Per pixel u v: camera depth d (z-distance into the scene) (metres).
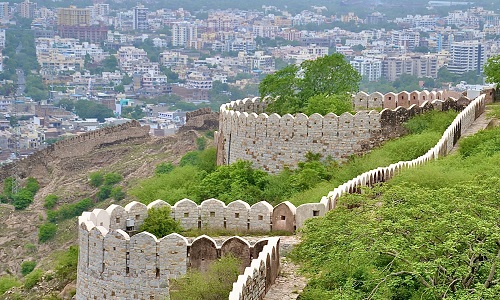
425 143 69.75
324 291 42.31
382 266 40.97
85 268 49.00
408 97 84.50
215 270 45.38
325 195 57.91
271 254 45.28
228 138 79.62
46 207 133.12
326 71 85.81
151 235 47.28
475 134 70.69
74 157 147.50
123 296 47.66
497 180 43.16
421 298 38.19
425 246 39.62
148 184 93.00
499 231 38.31
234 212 53.22
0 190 142.88
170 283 46.72
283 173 73.50
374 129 74.25
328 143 74.12
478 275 38.53
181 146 137.38
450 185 53.75
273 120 75.19
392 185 50.28
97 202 132.00
